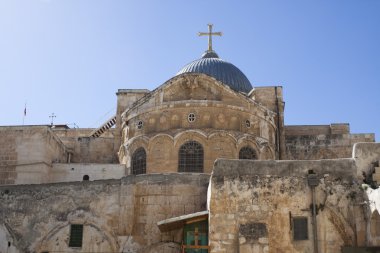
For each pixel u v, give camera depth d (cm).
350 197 2483
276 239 2430
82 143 5091
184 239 2645
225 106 4072
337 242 2433
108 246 2939
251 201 2477
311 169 2536
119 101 5091
